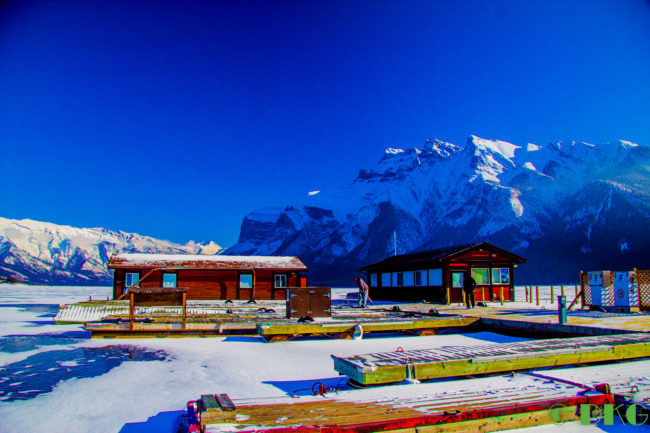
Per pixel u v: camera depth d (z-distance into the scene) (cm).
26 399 823
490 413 576
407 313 1941
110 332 1602
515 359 816
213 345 1450
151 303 1606
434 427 553
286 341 1520
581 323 1439
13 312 3259
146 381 958
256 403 631
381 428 531
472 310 2252
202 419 534
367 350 1340
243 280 3800
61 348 1388
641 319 1594
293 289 1744
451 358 778
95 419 709
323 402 630
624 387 693
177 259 3809
